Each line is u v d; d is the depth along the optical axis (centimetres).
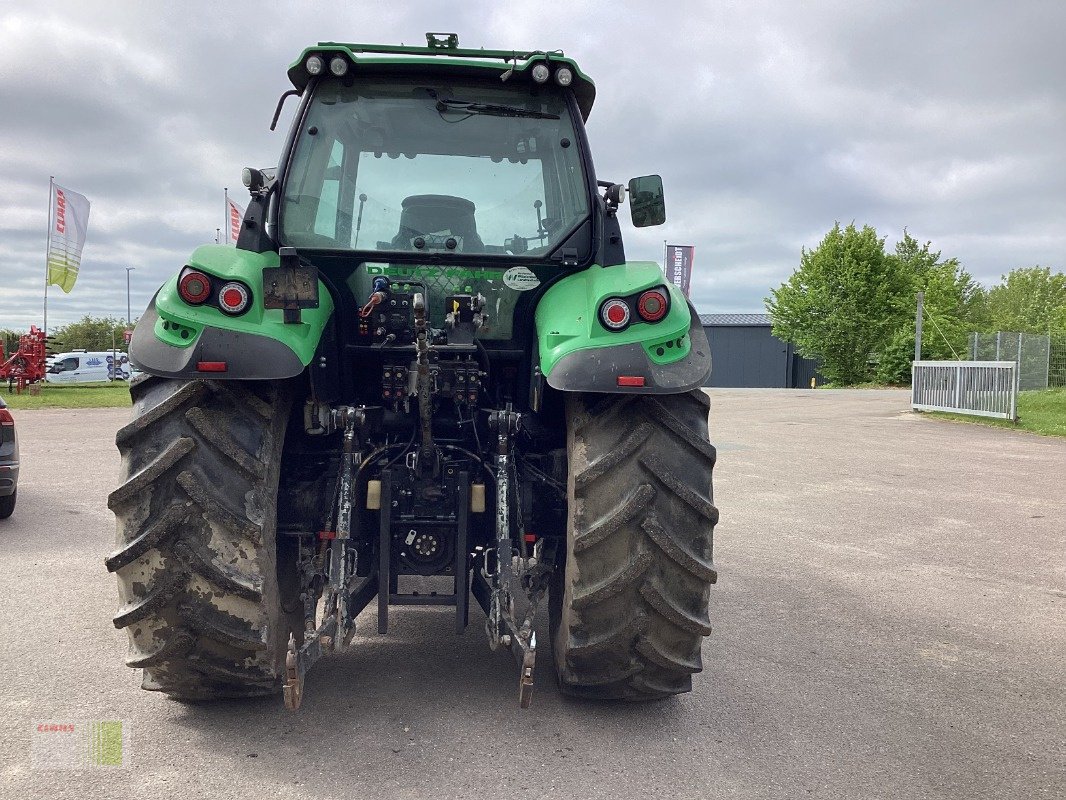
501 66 365
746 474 1069
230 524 287
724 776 291
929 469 1127
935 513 827
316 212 359
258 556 290
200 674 303
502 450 329
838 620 488
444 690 357
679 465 309
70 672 371
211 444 291
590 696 332
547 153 370
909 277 5409
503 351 363
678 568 308
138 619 288
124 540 288
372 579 344
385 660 393
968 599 536
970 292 6044
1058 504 879
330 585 302
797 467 1136
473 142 369
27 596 498
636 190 389
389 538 333
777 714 348
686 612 310
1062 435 1583
